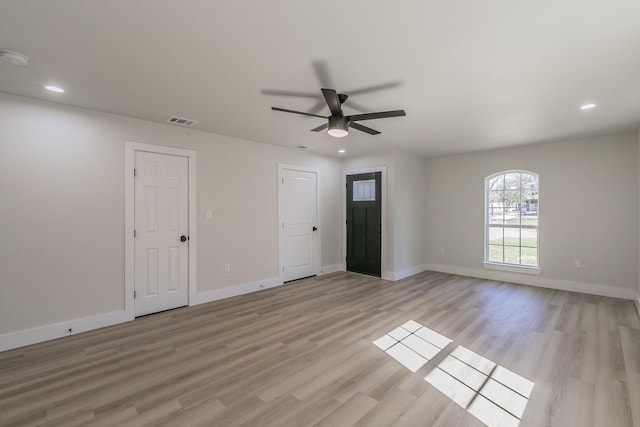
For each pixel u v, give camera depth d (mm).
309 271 5547
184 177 3912
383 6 1583
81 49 2002
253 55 2094
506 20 1700
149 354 2631
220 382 2201
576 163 4484
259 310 3764
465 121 3574
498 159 5203
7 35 1829
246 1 1542
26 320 2840
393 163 5266
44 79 2455
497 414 1858
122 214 3395
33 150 2881
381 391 2092
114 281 3340
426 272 5898
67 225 3061
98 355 2617
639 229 3877
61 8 1580
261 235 4766
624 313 3576
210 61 2178
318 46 1981
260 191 4758
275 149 4957
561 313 3604
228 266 4352
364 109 3141
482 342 2844
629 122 3615
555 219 4672
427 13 1642
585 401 1976
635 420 1794
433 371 2346
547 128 3881
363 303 4023
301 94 2764
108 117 3305
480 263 5445
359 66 2248
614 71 2312
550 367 2396
